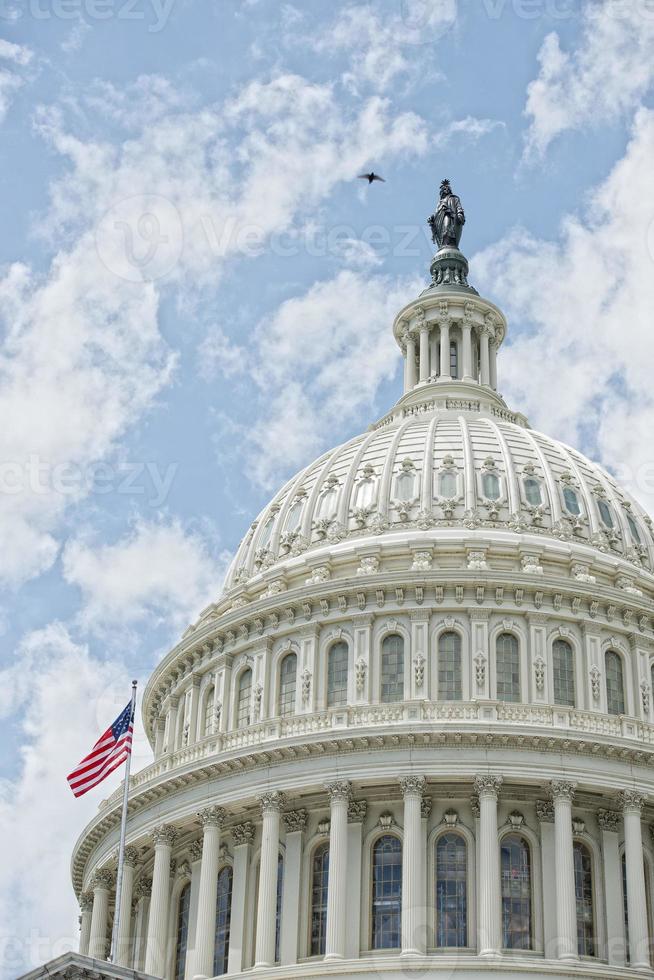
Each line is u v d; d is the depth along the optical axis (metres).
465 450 84.88
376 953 67.31
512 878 68.94
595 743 69.19
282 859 71.25
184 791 73.94
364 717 71.38
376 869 69.56
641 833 70.12
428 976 63.66
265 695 77.12
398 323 101.06
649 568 84.31
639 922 67.19
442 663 74.62
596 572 80.00
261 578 82.69
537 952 67.00
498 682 74.19
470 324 98.75
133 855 77.12
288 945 69.25
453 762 68.75
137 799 75.56
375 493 83.06
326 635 76.81
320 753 70.31
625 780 69.50
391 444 86.56
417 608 75.25
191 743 79.56
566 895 66.88
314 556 80.62
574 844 70.50
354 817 70.12
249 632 79.94
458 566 77.81
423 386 95.69
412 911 66.25
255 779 71.38
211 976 69.75
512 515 81.06
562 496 83.31
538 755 69.06
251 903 71.56
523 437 88.00
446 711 70.75
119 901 68.44
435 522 80.81
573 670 75.31
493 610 75.38
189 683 82.44
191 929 72.62
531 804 70.19
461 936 67.75
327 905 68.06
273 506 89.25
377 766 69.25
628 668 76.56
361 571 78.38
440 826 69.56
